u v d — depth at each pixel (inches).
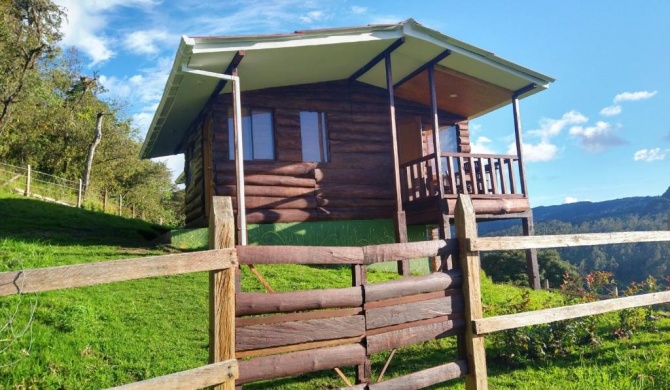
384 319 151.8
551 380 194.1
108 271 110.0
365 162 463.5
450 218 401.1
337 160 451.8
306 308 139.3
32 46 890.1
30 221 478.9
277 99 436.8
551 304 276.4
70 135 1062.4
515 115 452.4
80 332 213.6
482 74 425.4
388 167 472.1
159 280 307.7
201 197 471.8
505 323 171.8
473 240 169.5
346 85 468.8
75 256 338.0
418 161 429.1
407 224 444.1
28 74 884.6
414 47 392.2
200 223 476.1
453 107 515.5
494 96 473.1
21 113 924.0
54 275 104.7
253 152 424.2
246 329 129.8
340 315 144.9
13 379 172.6
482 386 164.6
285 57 366.6
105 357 199.0
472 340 166.1
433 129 407.2
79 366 187.3
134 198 1235.2
